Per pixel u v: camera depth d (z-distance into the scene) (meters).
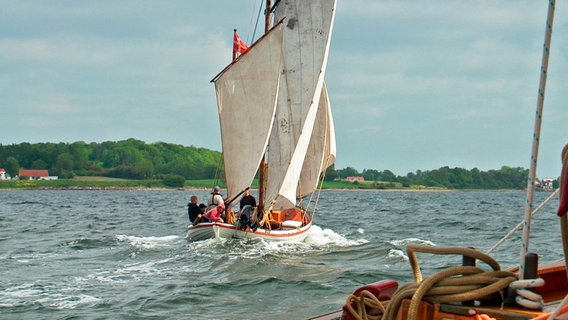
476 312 5.65
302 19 32.38
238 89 31.97
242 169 32.25
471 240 33.47
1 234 38.19
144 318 14.85
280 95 32.81
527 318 5.54
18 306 16.20
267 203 32.81
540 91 5.47
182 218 55.25
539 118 5.52
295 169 32.59
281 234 30.08
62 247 30.02
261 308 15.70
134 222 49.53
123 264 23.75
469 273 5.95
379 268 21.88
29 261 24.88
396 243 31.86
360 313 6.61
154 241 32.09
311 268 22.08
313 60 32.16
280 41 30.72
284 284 18.81
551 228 41.34
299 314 15.03
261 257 24.95
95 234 37.59
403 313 6.00
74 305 16.27
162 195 157.38
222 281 19.48
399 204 95.44
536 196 128.25
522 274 5.78
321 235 34.56
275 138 32.88
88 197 135.50
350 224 46.03
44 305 16.28
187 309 15.69
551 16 5.38
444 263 22.62
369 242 30.44
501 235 36.31
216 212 29.83
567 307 5.43
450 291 5.76
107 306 16.11
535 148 5.56
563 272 8.08
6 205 87.12
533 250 27.41
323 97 34.56
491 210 73.56
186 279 20.02
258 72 31.44
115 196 145.50
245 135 32.03
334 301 16.42
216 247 27.97
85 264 23.89
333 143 36.69
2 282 19.72
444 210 72.81
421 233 38.12
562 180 5.17
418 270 6.44
